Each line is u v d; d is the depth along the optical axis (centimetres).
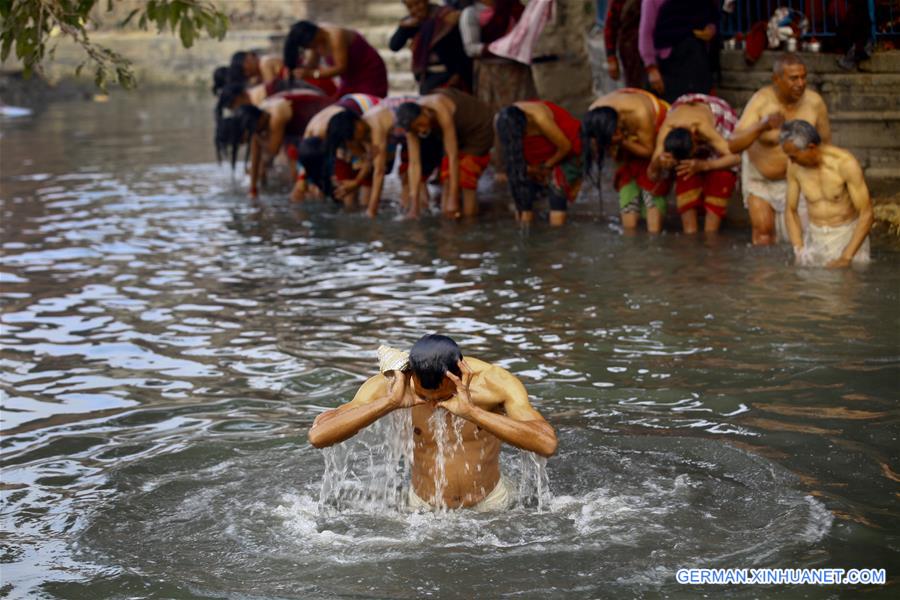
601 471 516
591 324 762
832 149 863
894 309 755
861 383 620
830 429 557
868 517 461
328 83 1498
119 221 1234
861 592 403
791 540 442
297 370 695
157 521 483
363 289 896
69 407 641
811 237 891
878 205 1003
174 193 1409
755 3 1272
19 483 531
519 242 1043
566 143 1083
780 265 892
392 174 1552
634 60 1233
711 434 557
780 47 1139
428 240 1077
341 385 663
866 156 1073
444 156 1209
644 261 937
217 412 624
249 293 898
